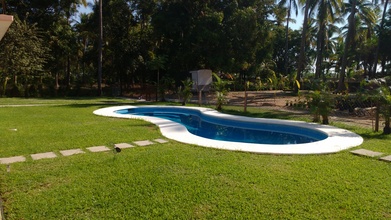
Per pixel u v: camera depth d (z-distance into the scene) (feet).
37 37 72.95
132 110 50.21
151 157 17.57
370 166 16.42
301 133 31.12
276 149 20.21
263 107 52.90
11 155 17.85
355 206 11.14
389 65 108.47
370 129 29.40
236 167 15.79
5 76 68.23
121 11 90.43
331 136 25.23
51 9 82.53
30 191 12.31
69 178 13.85
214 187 12.85
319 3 75.56
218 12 77.82
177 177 14.06
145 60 92.79
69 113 39.09
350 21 68.44
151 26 91.25
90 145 20.68
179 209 10.74
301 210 10.77
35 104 51.93
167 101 64.49
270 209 10.81
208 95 79.46
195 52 78.54
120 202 11.28
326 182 13.64
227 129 36.06
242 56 78.43
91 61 98.07
